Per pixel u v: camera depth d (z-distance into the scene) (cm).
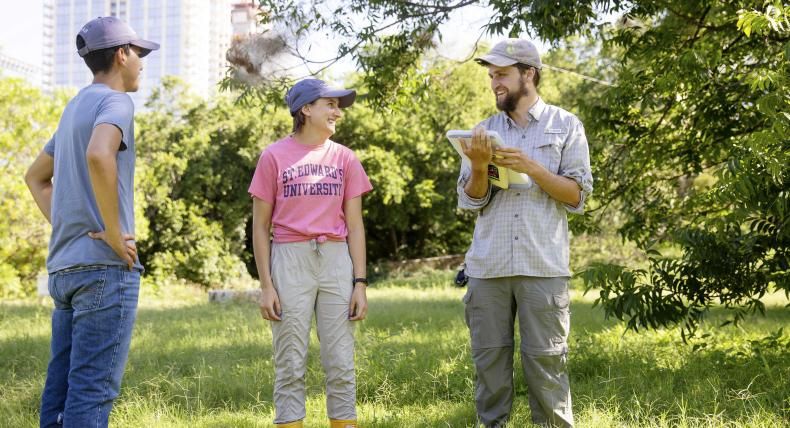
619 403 421
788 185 440
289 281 350
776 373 471
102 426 292
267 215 360
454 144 349
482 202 358
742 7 578
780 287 502
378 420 410
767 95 434
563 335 356
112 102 294
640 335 673
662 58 654
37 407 461
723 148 646
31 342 682
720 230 484
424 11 739
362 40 743
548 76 2309
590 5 623
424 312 1006
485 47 1048
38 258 1758
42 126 1745
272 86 721
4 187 1684
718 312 955
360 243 366
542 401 355
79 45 313
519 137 362
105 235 289
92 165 280
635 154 710
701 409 402
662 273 503
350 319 357
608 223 1336
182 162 2630
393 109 816
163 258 2578
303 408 356
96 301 292
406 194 2841
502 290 359
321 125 359
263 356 622
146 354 633
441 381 486
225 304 1301
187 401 455
